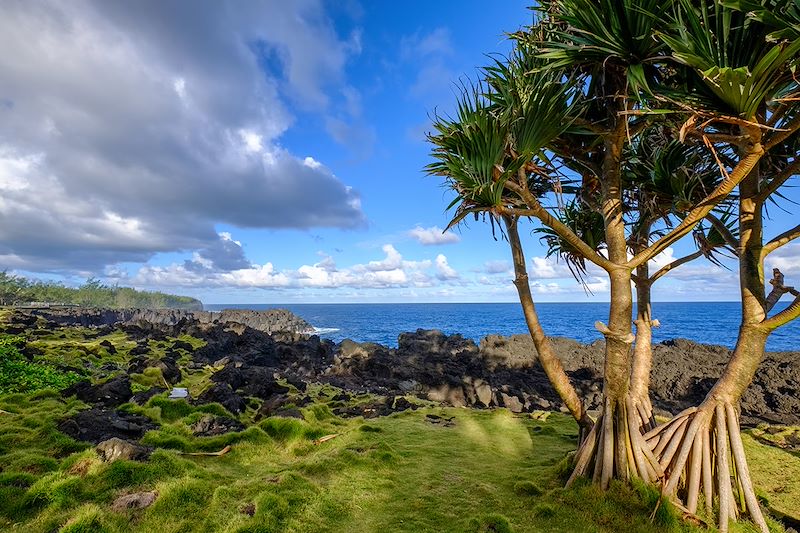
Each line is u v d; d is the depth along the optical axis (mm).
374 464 6086
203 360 15836
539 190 6273
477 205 4977
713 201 4387
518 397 13109
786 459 6625
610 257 5020
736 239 5258
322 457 6133
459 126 4980
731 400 4664
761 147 3965
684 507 4426
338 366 17609
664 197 5730
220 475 5426
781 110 4055
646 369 5863
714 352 18719
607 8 4230
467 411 10117
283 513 4477
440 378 14898
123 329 20844
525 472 5902
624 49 4316
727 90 3701
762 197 4809
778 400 13047
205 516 4383
